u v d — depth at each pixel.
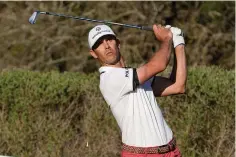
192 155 24.41
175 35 17.06
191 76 24.92
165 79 17.34
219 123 24.72
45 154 25.06
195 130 24.62
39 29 44.69
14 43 44.66
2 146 25.16
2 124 25.31
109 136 25.31
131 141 16.06
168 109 24.81
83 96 25.88
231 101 24.59
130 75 15.76
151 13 44.19
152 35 44.31
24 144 25.19
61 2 44.44
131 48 43.62
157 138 16.02
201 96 24.73
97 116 25.41
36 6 44.62
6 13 45.22
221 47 45.47
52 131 25.20
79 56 44.69
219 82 24.69
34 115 25.44
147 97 16.31
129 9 44.19
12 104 25.59
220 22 45.47
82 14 44.41
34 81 25.58
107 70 16.31
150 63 15.73
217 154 24.34
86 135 25.61
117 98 16.08
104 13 44.22
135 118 16.02
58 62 45.03
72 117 25.83
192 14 45.34
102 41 16.47
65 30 44.50
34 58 44.94
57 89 25.52
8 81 25.64
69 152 25.16
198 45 44.91
